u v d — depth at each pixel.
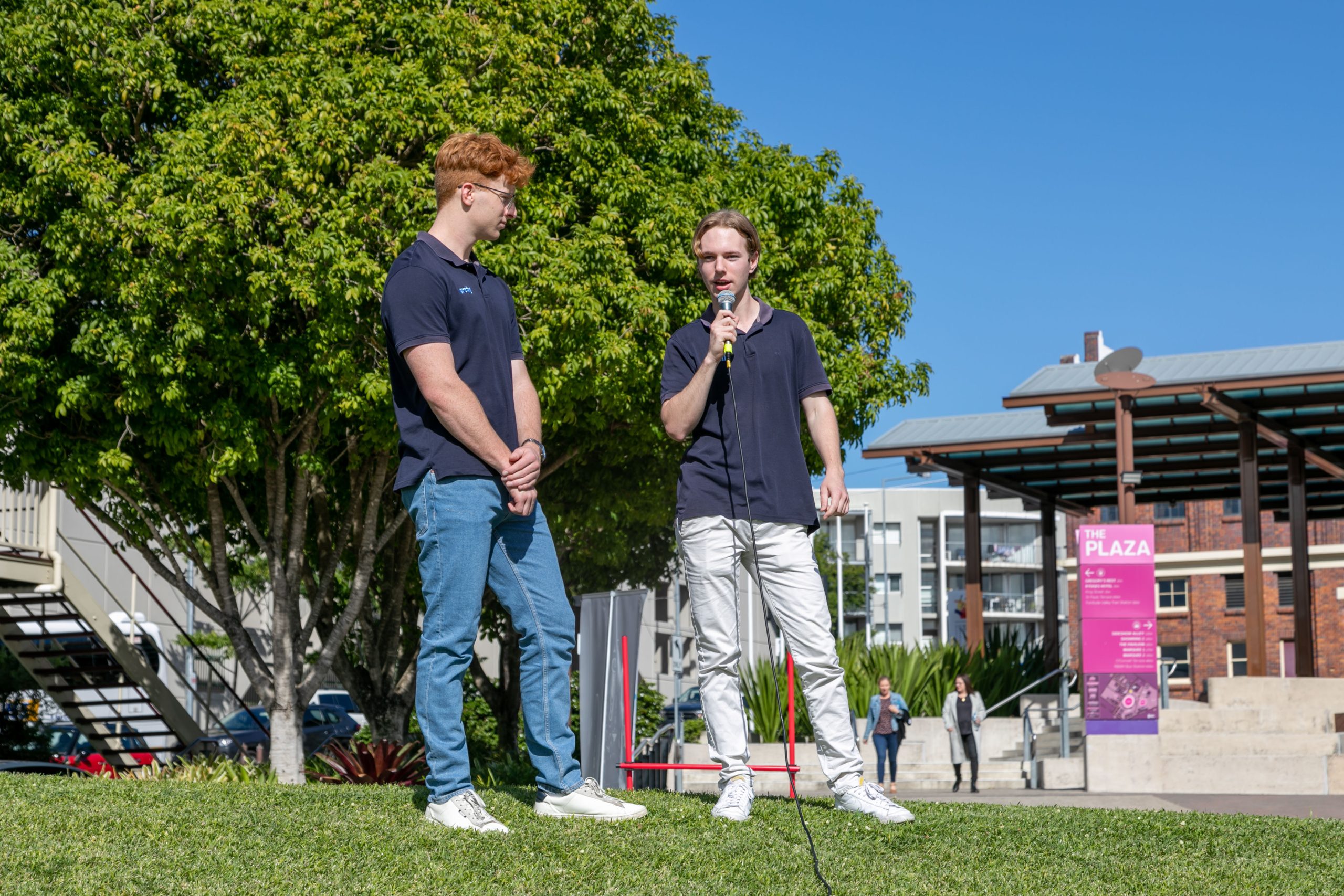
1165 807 12.10
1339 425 20.73
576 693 18.52
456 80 12.05
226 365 11.66
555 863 3.05
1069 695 21.45
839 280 14.21
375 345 11.71
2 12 11.76
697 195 13.52
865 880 3.05
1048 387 20.86
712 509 4.26
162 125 12.61
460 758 3.56
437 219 3.87
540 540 3.82
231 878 2.77
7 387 11.58
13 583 14.93
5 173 11.71
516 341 3.92
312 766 13.51
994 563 72.31
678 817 3.82
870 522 53.97
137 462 13.30
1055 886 3.09
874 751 19.23
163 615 27.42
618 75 14.27
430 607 3.61
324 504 15.32
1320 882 3.25
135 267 11.24
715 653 4.20
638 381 12.57
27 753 17.20
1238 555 45.72
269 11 12.27
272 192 11.26
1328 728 16.08
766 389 4.32
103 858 2.91
